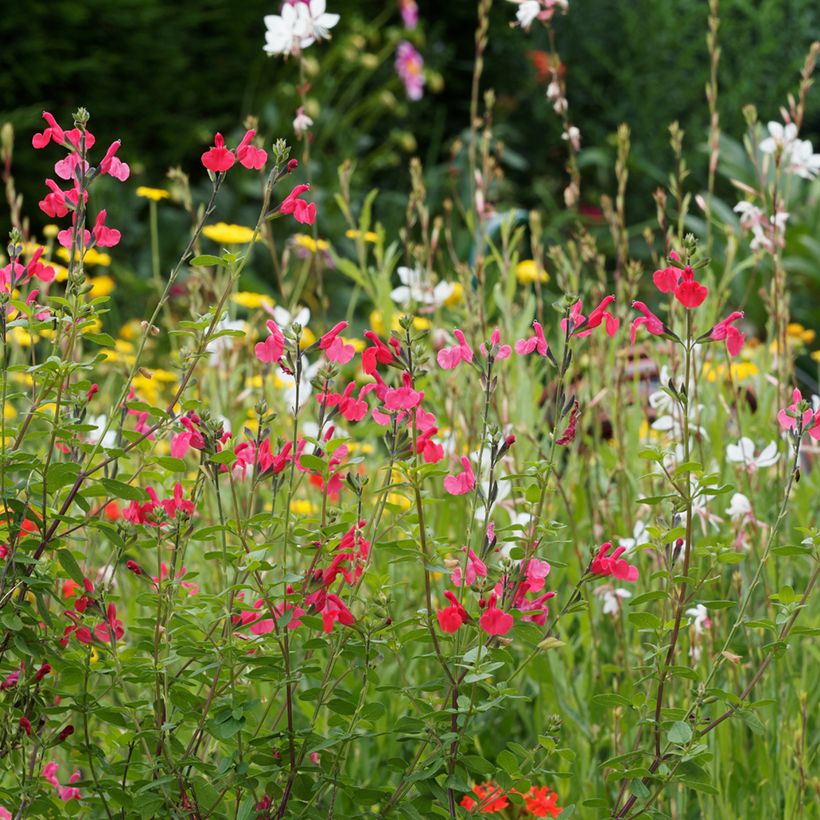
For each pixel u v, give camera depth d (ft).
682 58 34.09
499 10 36.86
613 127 34.55
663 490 8.85
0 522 5.73
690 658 7.97
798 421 5.93
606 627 8.99
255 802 5.89
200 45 29.37
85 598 5.76
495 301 10.61
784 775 7.61
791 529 9.41
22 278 5.97
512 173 35.58
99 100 27.66
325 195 27.66
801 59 33.58
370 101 30.58
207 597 5.71
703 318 9.95
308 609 5.65
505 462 8.93
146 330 5.77
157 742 5.78
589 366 10.29
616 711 7.39
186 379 5.75
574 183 10.47
